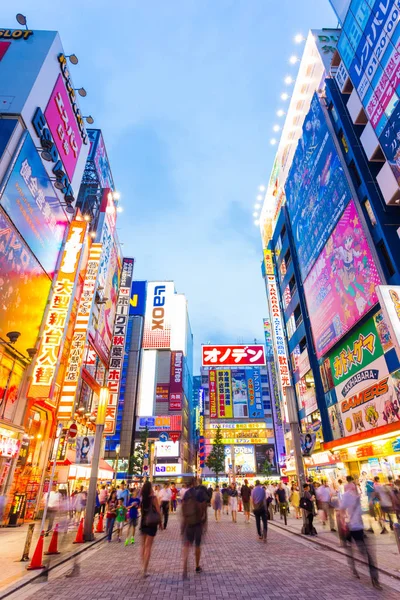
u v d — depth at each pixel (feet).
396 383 65.10
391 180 71.00
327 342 93.40
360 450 74.64
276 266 158.92
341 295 86.12
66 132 78.23
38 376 61.52
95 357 111.24
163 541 42.42
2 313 52.80
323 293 96.99
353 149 85.97
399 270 68.03
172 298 339.36
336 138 94.84
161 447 262.26
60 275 71.31
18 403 58.70
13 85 63.82
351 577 23.08
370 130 80.53
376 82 73.72
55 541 31.99
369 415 73.77
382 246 74.23
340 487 70.33
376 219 75.05
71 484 81.71
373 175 80.79
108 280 128.06
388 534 40.42
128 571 26.14
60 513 32.96
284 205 150.10
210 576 24.17
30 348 58.23
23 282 58.85
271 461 256.11
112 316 135.23
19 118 59.52
